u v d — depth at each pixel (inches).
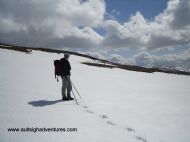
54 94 470.0
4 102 346.0
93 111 348.2
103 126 273.6
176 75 1910.7
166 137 252.2
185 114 376.2
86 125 269.9
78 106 372.2
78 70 1249.4
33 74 778.2
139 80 1138.7
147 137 247.9
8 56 1339.8
